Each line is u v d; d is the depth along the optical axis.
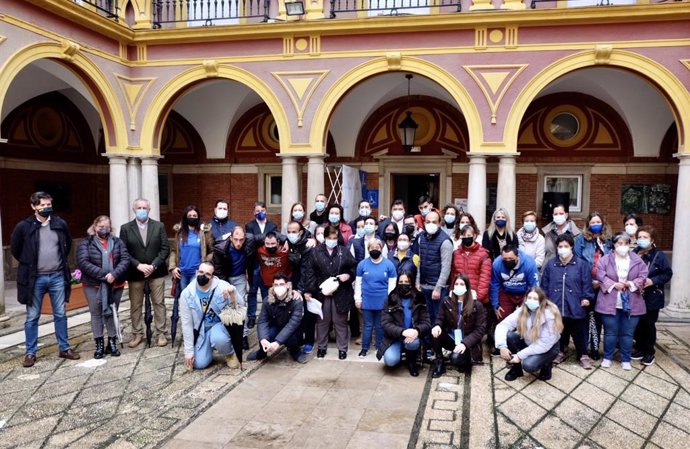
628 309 5.55
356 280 6.09
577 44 8.66
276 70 9.73
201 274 5.45
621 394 5.00
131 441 4.06
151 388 5.12
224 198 13.28
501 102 8.98
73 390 5.06
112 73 9.82
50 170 12.45
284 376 5.47
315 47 9.54
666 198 11.24
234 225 6.97
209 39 9.88
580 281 5.66
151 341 6.64
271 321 5.86
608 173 11.54
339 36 9.46
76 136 13.16
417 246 6.52
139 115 10.29
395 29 9.18
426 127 12.29
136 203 6.20
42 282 5.78
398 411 4.61
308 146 9.65
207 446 3.99
